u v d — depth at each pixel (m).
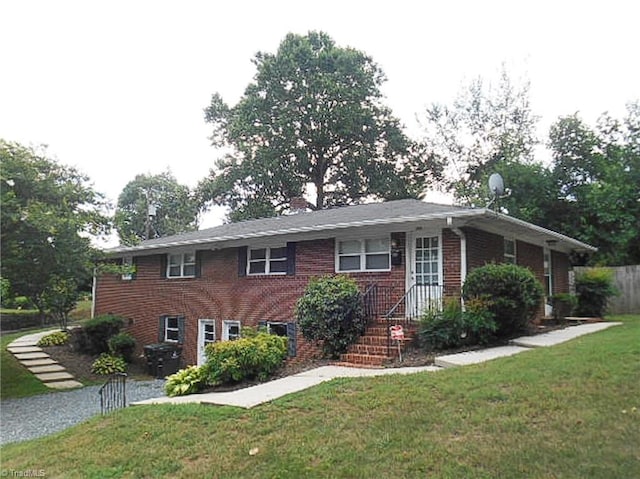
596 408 5.51
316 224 13.88
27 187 13.34
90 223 14.66
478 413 5.64
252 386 8.97
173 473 5.27
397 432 5.41
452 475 4.52
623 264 21.62
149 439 6.18
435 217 11.24
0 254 12.70
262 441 5.66
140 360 18.67
